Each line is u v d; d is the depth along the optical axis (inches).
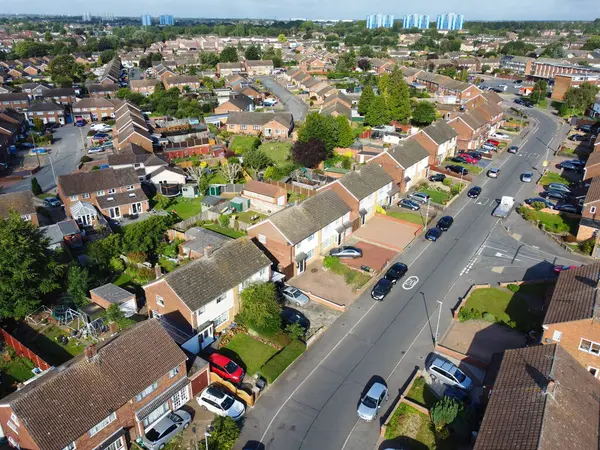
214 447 1365.7
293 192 3415.4
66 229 2628.0
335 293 2194.9
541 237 2723.9
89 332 1895.9
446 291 2204.7
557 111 5925.2
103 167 3993.6
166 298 1831.9
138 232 2482.8
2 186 3720.5
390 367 1737.2
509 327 1943.9
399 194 3257.9
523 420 1183.6
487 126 4606.3
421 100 6525.6
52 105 5772.6
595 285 1711.4
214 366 1685.5
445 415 1422.2
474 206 3152.1
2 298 1866.4
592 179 3132.4
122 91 6579.7
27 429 1197.1
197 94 7032.5
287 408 1557.6
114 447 1365.7
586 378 1374.3
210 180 3688.5
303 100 6929.1
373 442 1429.6
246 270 1989.4
